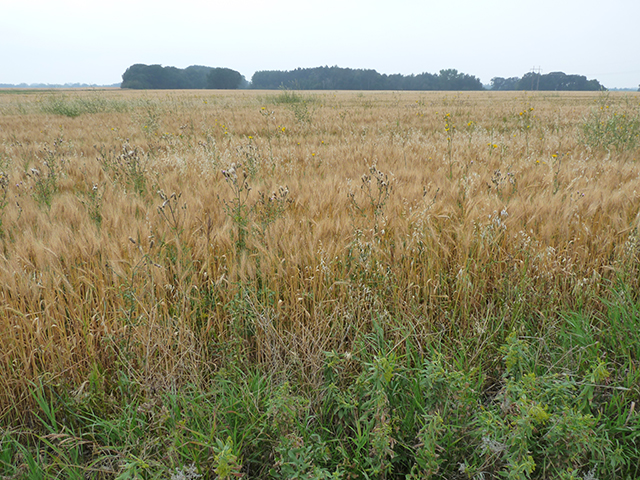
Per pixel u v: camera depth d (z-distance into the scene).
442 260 2.95
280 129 11.52
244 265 2.62
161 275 2.52
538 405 1.60
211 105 23.62
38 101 25.75
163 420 1.87
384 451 1.69
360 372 2.27
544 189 4.47
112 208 3.72
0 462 1.84
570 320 2.45
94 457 1.98
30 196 4.62
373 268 2.79
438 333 2.42
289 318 2.52
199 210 3.70
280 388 1.91
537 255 2.80
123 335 2.26
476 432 1.75
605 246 3.03
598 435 1.82
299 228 3.22
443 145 8.12
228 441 1.59
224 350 2.30
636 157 7.22
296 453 1.68
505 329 2.54
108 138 11.24
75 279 2.51
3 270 2.35
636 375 2.05
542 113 16.66
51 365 2.17
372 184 4.40
